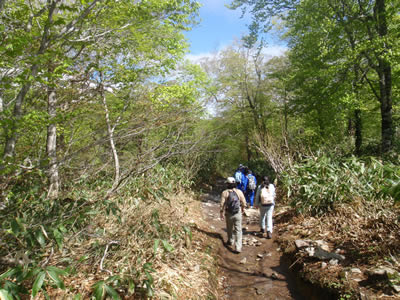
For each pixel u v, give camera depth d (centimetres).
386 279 328
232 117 1723
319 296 375
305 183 708
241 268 503
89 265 354
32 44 321
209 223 762
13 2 376
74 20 337
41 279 242
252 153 2191
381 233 432
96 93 388
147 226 447
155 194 521
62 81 369
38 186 400
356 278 357
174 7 614
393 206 490
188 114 464
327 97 1127
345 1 1015
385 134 985
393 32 909
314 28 1110
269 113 1870
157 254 406
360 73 1127
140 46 533
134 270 346
